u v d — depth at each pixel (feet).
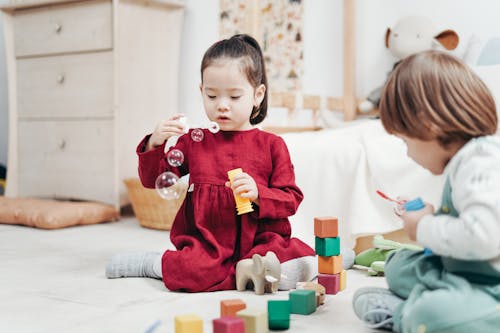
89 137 7.76
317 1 8.36
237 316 2.78
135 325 3.04
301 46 8.46
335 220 3.84
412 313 2.64
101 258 5.05
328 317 3.23
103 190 7.65
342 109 8.12
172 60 8.55
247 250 4.06
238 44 4.07
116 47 7.43
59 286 3.97
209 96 4.05
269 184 4.19
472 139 2.69
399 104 2.74
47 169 8.19
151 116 8.22
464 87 2.68
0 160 9.80
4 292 3.79
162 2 8.21
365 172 5.17
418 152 2.84
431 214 2.77
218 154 4.16
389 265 3.05
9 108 8.48
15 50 8.41
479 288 2.62
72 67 7.87
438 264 2.87
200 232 4.10
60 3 7.85
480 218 2.43
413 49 7.32
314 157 5.45
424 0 7.66
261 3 8.71
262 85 4.17
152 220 6.84
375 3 8.05
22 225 7.14
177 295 3.74
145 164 4.21
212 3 8.83
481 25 7.27
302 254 4.12
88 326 3.02
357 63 8.23
